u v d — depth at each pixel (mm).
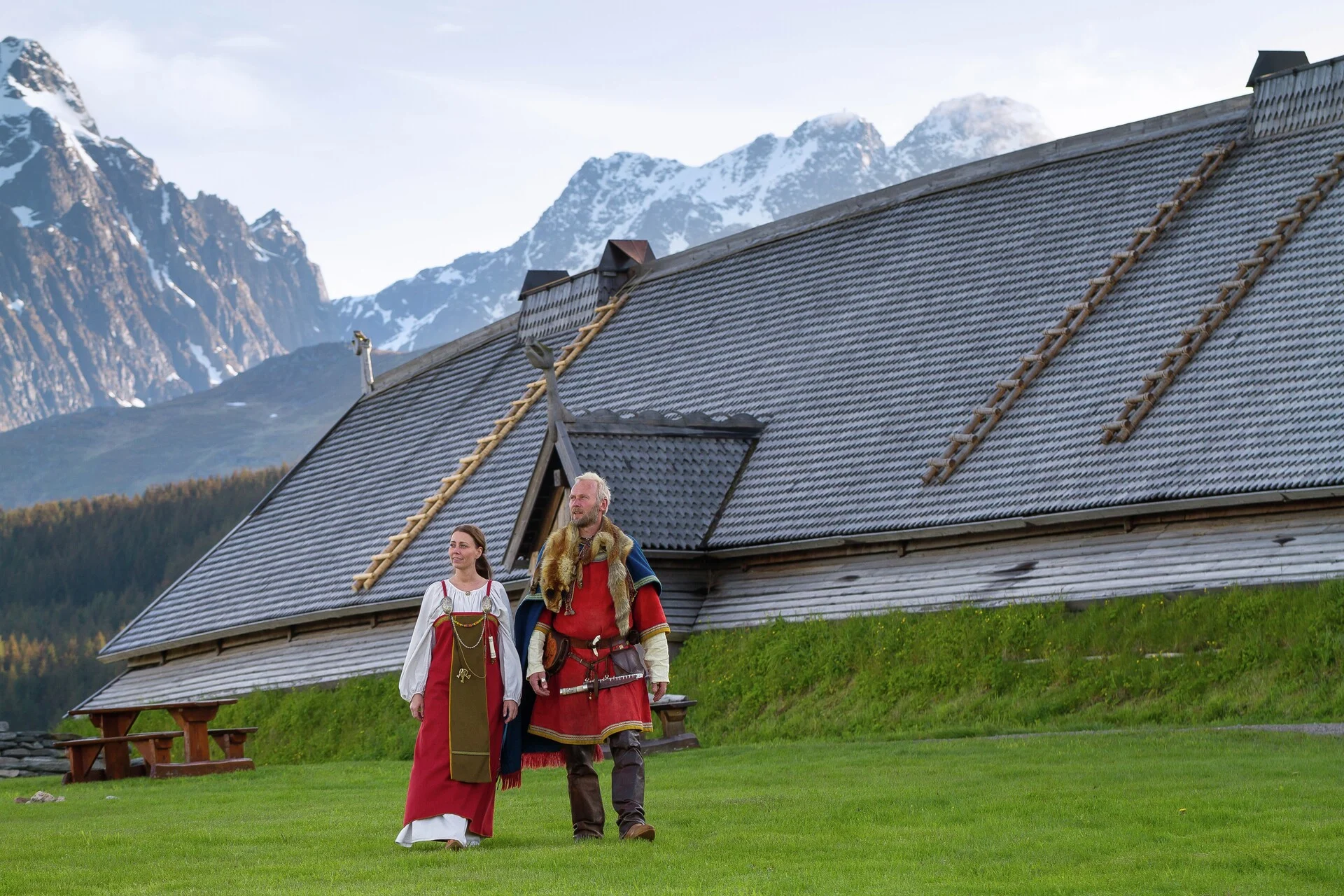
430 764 12945
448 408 50906
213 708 26047
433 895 10477
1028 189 41312
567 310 50656
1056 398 33906
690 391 42781
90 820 17234
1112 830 13078
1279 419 29453
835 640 32250
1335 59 36562
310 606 43969
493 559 39969
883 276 42000
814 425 38125
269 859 12805
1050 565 30828
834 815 14461
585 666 13055
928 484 33844
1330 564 26891
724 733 31344
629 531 35562
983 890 10539
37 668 181375
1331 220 33531
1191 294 34250
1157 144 39750
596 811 13219
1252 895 10359
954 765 19438
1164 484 29578
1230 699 25438
